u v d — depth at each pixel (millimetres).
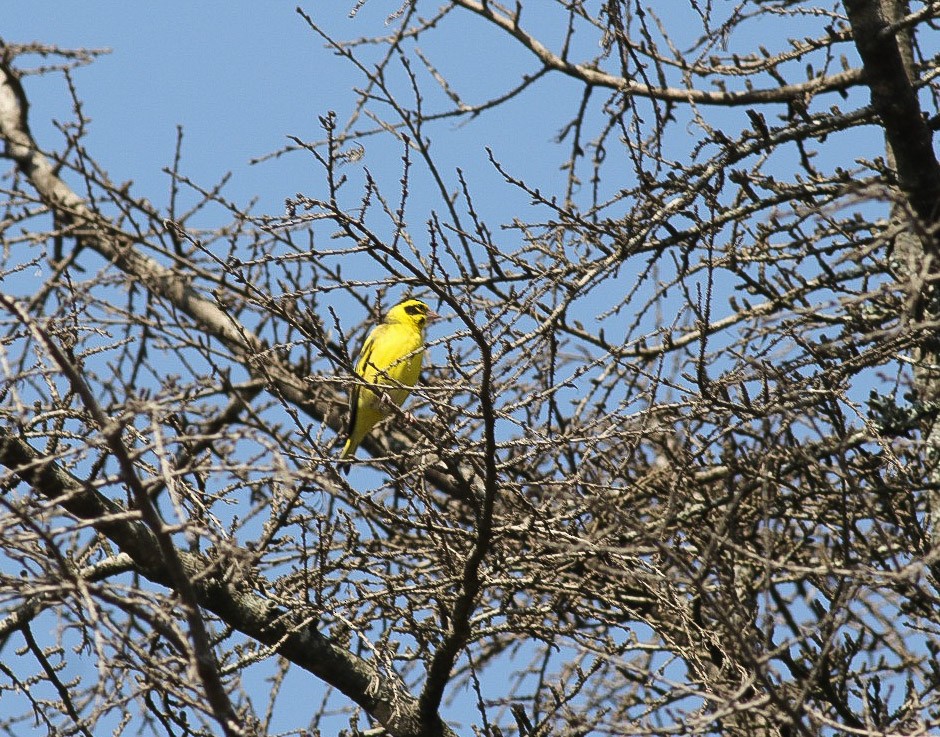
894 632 9320
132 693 8344
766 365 11000
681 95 14445
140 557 11844
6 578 9086
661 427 11500
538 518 11391
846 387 11500
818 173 12852
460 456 10891
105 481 8367
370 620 12086
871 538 12633
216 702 8906
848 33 13477
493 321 11000
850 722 11148
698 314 11477
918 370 12719
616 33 12164
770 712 9430
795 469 12000
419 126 11258
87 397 8398
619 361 11797
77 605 8688
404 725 12648
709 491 13414
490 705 12133
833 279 12438
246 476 11297
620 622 12945
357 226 10961
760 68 14094
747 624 10164
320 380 10984
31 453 11164
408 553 12234
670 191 12531
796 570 9320
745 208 12469
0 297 8273
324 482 7910
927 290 11117
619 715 10898
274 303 11273
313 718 13102
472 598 11547
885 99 12117
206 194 12117
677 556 9633
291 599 11930
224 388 11805
